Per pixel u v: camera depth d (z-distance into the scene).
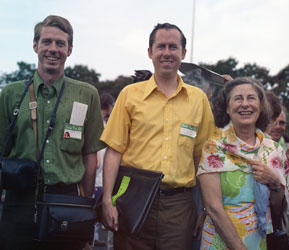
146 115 2.73
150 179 2.49
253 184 2.49
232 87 2.62
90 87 2.85
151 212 2.66
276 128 3.67
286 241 2.58
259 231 2.42
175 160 2.67
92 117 2.86
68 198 2.50
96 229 5.43
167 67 2.74
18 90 2.65
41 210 2.41
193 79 3.51
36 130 2.61
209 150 2.60
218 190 2.52
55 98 2.67
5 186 2.42
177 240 2.65
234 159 2.54
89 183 2.93
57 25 2.66
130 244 2.68
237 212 2.46
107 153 2.84
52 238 2.39
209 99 3.50
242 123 2.53
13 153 2.63
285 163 2.63
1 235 2.56
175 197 2.68
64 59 2.69
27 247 2.51
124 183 2.66
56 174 2.57
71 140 2.67
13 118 2.60
